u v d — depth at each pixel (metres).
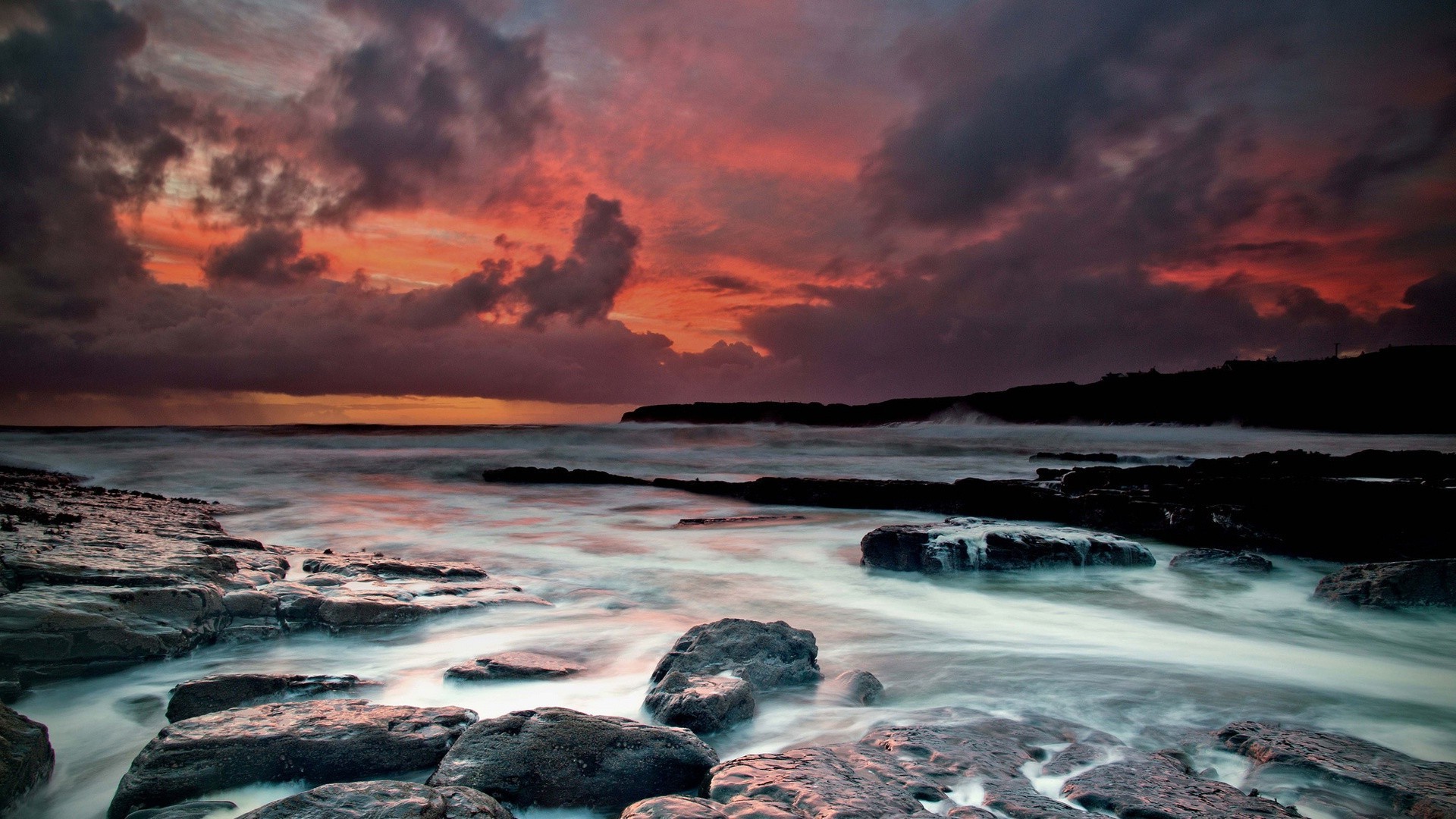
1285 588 11.80
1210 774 5.39
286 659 8.05
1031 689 7.21
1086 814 4.35
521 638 8.89
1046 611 10.49
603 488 27.39
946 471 32.25
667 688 6.42
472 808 4.12
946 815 4.26
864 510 20.86
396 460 34.22
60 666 7.09
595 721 5.27
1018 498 18.30
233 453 36.78
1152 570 12.96
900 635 9.26
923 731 5.79
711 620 9.84
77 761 5.88
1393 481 15.27
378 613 8.91
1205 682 7.45
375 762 5.09
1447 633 9.34
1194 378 64.94
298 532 17.19
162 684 7.32
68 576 8.23
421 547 15.55
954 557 12.82
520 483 28.72
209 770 4.80
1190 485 16.78
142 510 17.05
